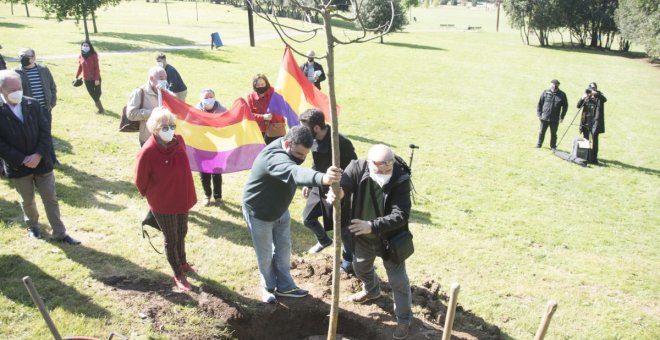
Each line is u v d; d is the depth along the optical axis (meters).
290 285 5.95
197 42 36.09
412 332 5.60
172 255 5.79
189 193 5.75
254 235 5.58
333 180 3.84
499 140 17.22
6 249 6.22
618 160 16.42
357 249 5.54
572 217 10.88
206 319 5.43
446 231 9.12
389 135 16.33
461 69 34.19
